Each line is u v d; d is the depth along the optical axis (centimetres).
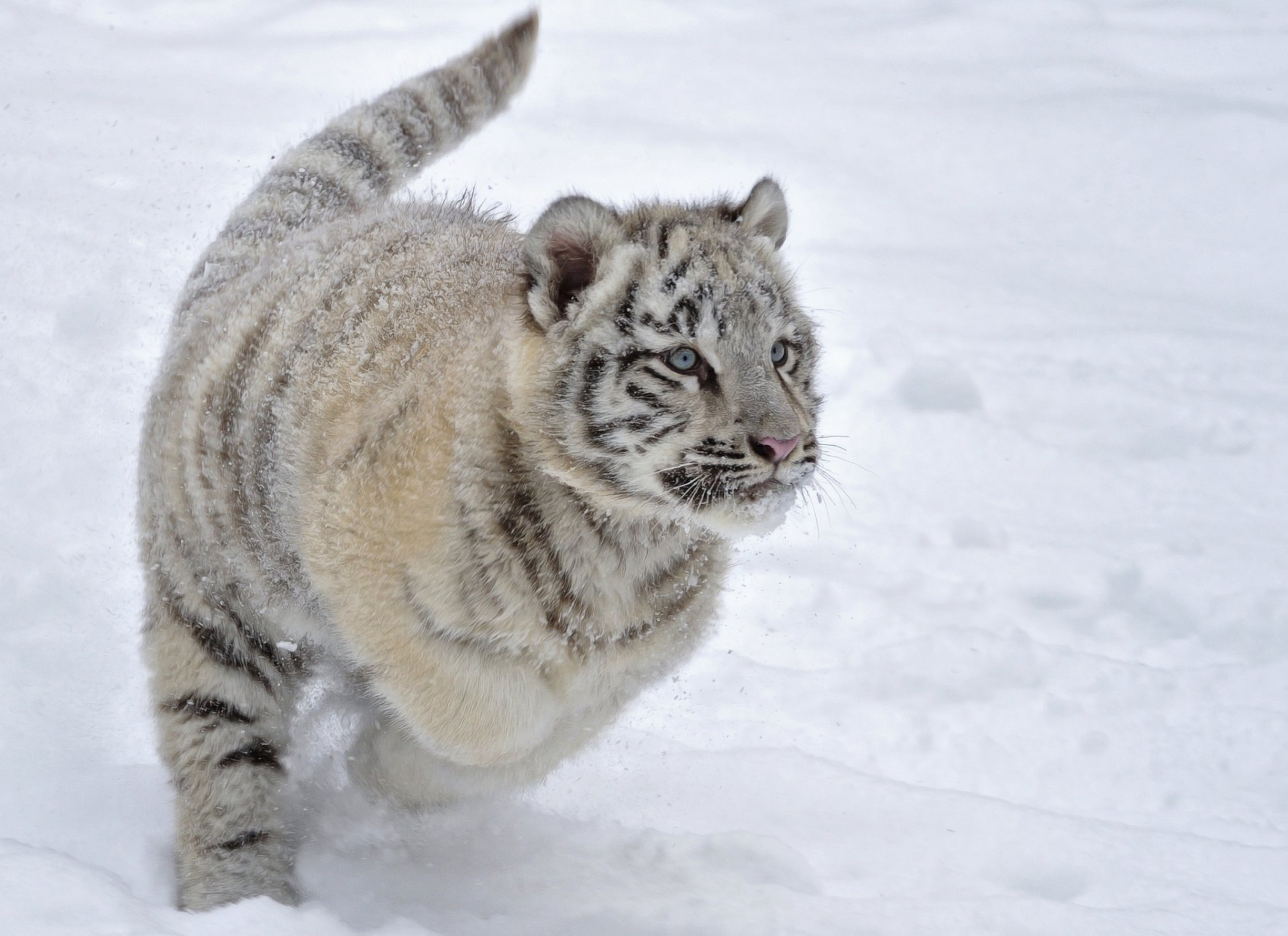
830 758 1395
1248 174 3603
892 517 1938
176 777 1109
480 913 1056
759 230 1087
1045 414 2289
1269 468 2147
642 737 1366
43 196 2483
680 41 4291
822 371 2342
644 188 2953
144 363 1916
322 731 1216
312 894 1075
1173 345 2581
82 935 810
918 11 4819
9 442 1686
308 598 1093
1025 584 1769
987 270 2952
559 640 1012
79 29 3738
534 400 977
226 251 1270
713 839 1182
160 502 1137
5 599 1396
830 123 3738
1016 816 1276
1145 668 1573
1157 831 1266
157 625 1138
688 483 973
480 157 3050
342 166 1372
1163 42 4600
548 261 980
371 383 1038
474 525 975
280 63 3569
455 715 1017
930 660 1561
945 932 1066
